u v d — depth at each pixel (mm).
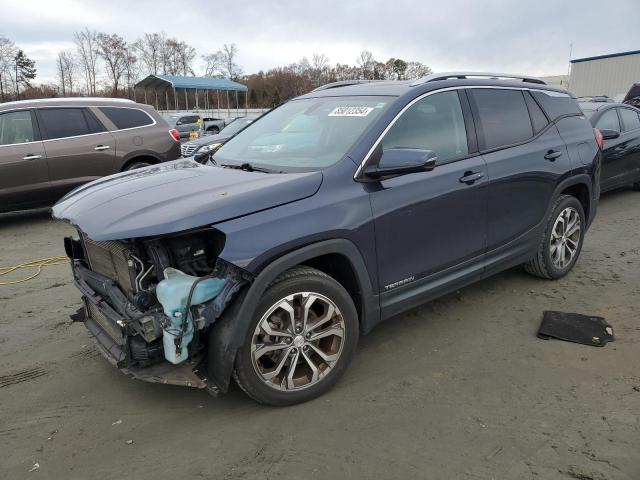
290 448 2705
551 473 2479
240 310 2736
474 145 3955
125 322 2695
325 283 3014
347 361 3203
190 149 10797
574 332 3877
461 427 2846
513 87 4488
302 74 59219
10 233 7766
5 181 7668
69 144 8141
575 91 38438
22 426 2957
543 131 4605
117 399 3207
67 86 57750
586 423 2846
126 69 62469
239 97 59344
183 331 2652
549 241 4680
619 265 5426
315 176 3086
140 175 3619
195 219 2656
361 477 2490
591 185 5051
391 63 59188
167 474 2547
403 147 3477
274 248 2775
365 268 3203
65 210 3260
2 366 3641
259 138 4055
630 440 2695
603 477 2439
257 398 2936
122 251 2848
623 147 8352
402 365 3523
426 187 3498
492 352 3676
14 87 57312
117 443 2791
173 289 2617
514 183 4145
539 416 2924
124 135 8664
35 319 4457
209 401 3150
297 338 2977
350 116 3625
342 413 2994
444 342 3840
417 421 2908
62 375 3506
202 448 2725
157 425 2936
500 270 4277
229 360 2740
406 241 3412
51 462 2658
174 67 68500
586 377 3307
